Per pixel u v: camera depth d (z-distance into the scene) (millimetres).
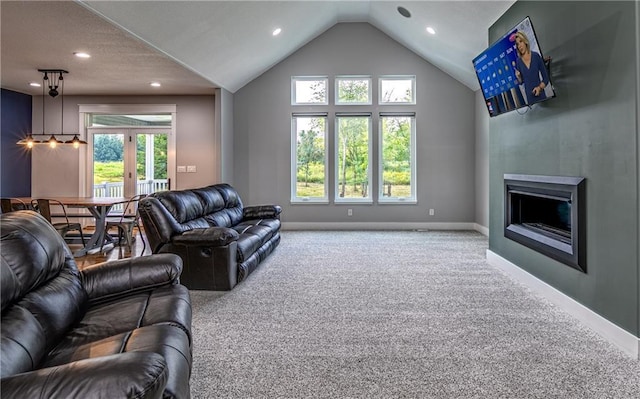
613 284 2453
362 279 3900
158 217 3553
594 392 1896
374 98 7121
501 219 4250
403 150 7238
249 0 4449
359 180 7285
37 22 3703
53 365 1382
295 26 5941
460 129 7066
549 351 2328
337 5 6227
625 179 2340
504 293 3436
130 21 3811
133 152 7242
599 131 2572
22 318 1411
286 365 2176
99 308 1941
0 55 4715
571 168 2893
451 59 6195
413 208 7172
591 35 2639
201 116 7109
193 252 3523
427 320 2828
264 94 7172
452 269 4285
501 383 1979
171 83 6188
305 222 7250
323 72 7121
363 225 7211
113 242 5789
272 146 7203
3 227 1612
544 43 3271
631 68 2281
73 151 7180
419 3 4953
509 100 3639
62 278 1853
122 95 7090
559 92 3039
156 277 2121
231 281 3551
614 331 2441
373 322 2797
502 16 4176
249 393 1896
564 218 3428
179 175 7164
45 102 7125
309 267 4383
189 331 1757
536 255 3498
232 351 2348
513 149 3889
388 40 7074
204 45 4934
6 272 1439
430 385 1964
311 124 7297
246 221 5555
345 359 2244
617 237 2418
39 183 7195
